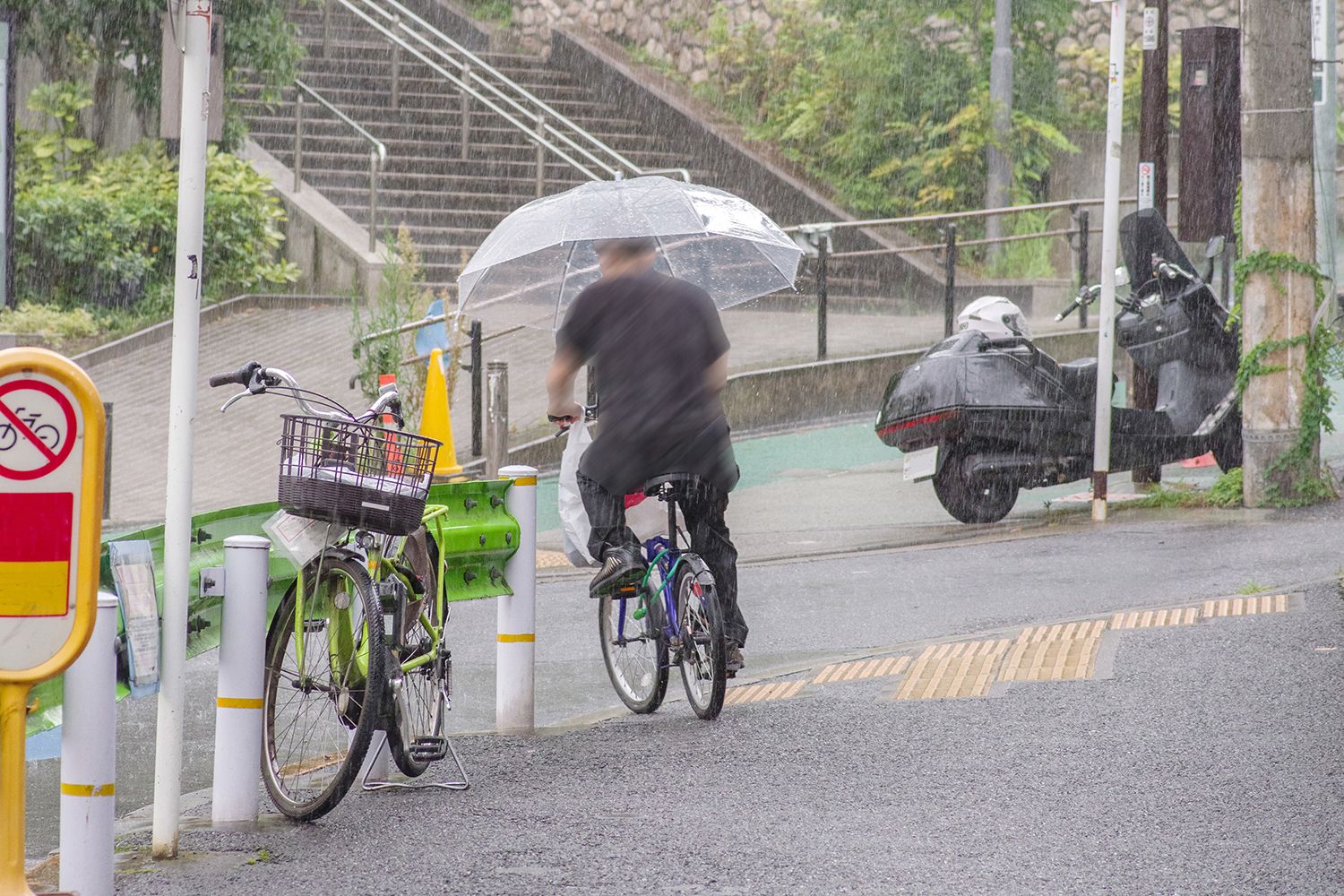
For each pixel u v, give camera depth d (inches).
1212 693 531.2
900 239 1812.3
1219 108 1205.1
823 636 706.8
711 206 601.3
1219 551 836.6
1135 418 1007.6
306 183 1699.1
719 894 358.6
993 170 1811.0
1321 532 871.7
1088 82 1971.0
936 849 387.5
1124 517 987.3
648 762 488.1
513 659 547.5
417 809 442.9
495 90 1781.5
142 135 1627.7
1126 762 459.5
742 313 1638.8
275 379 430.6
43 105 1572.3
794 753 490.3
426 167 1813.5
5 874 311.9
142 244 1509.6
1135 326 1039.0
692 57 2112.5
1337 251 1642.5
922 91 1877.5
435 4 2188.7
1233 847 382.3
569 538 579.5
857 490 1131.9
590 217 577.6
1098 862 374.3
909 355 1441.9
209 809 472.7
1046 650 613.0
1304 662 563.8
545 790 459.5
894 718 526.9
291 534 438.3
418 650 471.5
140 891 371.6
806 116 1924.2
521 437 1237.7
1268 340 975.0
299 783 452.1
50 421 308.0
